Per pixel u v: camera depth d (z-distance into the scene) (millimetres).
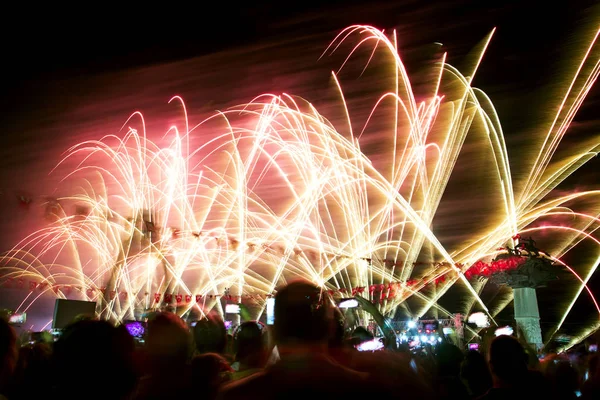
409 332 15945
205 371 3727
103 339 2723
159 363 3539
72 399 2613
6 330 3332
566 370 5941
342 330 3904
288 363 2531
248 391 2488
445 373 5594
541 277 15758
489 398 4406
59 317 12844
